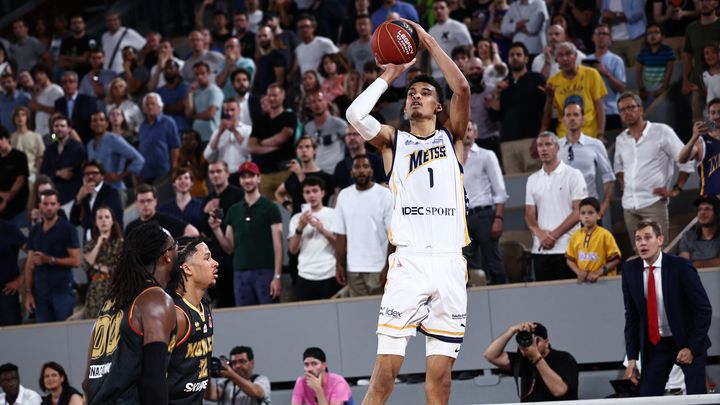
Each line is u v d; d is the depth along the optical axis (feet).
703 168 30.45
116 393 14.73
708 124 30.25
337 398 27.58
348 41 46.62
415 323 15.81
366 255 30.94
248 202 32.65
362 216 30.94
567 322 29.81
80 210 36.73
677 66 42.55
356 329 31.19
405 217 15.94
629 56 44.52
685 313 24.89
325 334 31.45
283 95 38.52
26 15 58.80
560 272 30.48
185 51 54.24
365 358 31.12
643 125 31.96
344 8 49.90
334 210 32.22
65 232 34.14
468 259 32.45
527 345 25.99
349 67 42.52
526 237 36.37
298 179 34.58
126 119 43.45
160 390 14.52
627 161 32.19
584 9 45.93
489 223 32.22
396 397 30.68
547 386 26.14
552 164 30.73
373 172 33.50
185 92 43.24
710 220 29.14
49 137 46.01
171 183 41.47
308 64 44.93
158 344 14.66
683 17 44.80
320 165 37.86
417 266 15.75
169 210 34.32
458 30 42.68
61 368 29.45
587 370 30.25
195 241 17.17
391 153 16.21
